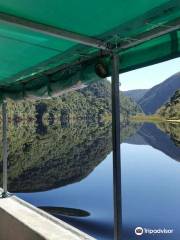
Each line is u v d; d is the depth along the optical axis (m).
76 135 47.78
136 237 9.28
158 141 47.62
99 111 73.88
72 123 69.81
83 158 27.66
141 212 11.73
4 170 4.22
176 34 2.11
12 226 3.27
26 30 2.30
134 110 96.44
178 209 12.15
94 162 25.36
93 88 74.88
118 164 2.54
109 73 2.62
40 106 64.12
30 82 3.85
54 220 3.23
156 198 14.13
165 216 11.23
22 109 59.97
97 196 13.07
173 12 1.94
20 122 59.41
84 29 2.23
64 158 27.73
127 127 70.81
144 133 58.56
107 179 18.02
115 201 2.56
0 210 3.57
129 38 2.32
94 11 1.98
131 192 15.59
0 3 1.94
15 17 2.11
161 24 2.09
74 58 2.93
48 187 15.94
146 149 37.31
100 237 7.43
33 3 1.91
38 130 55.97
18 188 15.82
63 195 13.48
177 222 10.62
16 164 23.81
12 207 3.56
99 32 2.27
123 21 2.09
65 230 3.01
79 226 8.48
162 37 2.21
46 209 10.97
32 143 37.62
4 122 4.38
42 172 20.86
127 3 1.85
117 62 2.50
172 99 84.50
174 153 35.56
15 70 3.52
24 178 18.61
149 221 10.70
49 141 39.94
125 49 2.47
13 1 1.90
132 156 30.80
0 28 2.32
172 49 2.15
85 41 2.35
